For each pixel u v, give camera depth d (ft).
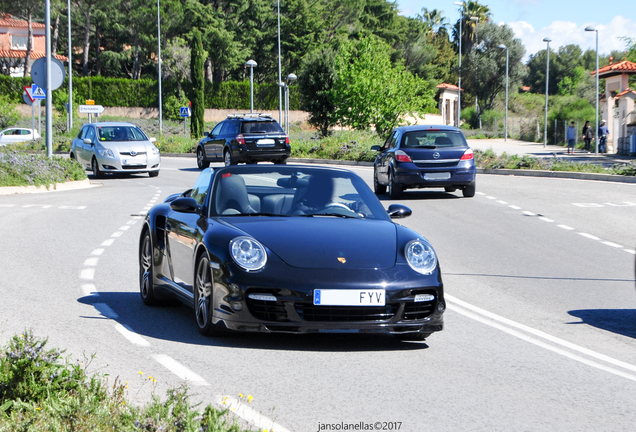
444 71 591.78
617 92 260.62
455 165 105.81
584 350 35.12
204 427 20.30
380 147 113.91
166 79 451.53
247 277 32.58
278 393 26.86
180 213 40.75
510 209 96.07
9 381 23.82
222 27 443.73
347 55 266.16
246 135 157.07
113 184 132.57
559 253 66.13
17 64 479.82
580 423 24.53
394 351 33.73
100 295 45.27
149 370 29.45
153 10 433.07
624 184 126.72
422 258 34.45
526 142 335.88
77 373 25.07
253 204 38.22
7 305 41.42
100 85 419.95
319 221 36.68
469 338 36.86
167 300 42.80
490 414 25.17
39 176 119.44
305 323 32.09
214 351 32.65
